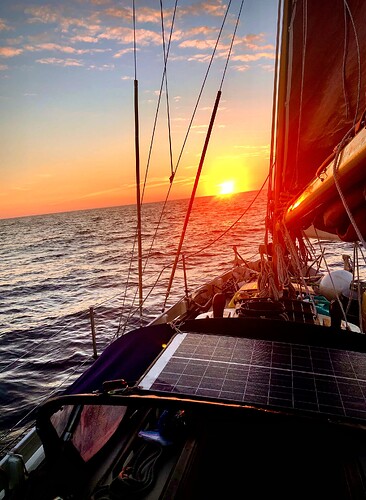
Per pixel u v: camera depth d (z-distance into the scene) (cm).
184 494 249
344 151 148
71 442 270
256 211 9919
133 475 278
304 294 614
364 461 265
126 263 3997
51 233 9962
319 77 251
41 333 1716
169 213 13000
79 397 238
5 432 877
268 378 248
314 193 208
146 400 228
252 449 288
